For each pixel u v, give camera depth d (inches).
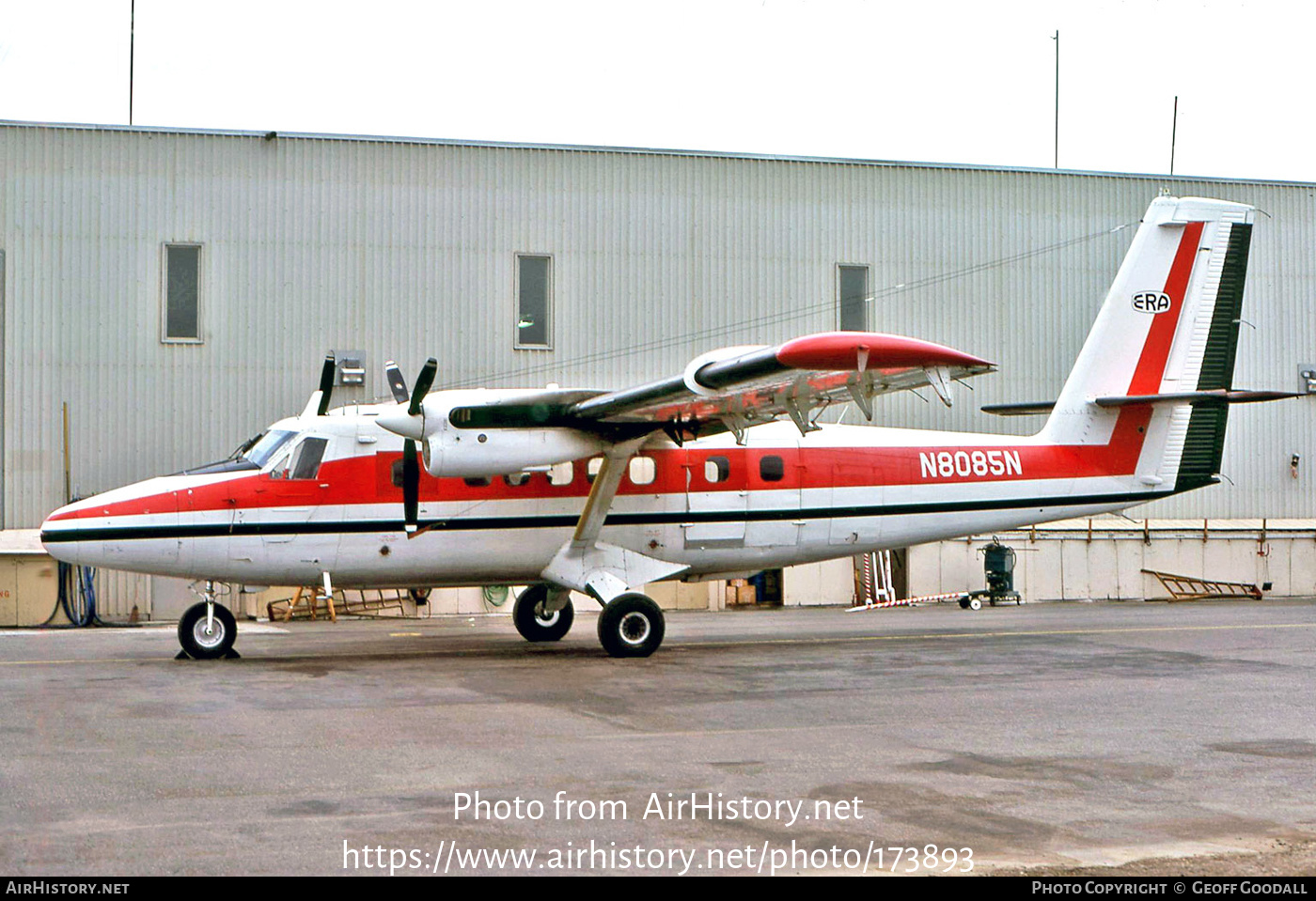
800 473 691.4
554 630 742.5
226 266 1010.1
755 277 1101.1
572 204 1067.9
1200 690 508.7
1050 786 334.0
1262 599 1162.6
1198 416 741.9
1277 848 276.5
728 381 530.6
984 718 440.8
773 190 1105.4
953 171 1144.8
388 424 593.6
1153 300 733.3
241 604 1013.2
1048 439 726.5
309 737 402.3
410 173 1039.0
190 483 621.6
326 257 1024.9
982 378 1143.6
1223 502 1203.2
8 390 977.5
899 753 376.8
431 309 1040.8
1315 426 1228.5
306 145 1023.6
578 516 658.8
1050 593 1146.7
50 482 981.8
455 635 802.8
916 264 1135.0
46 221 984.3
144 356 997.8
